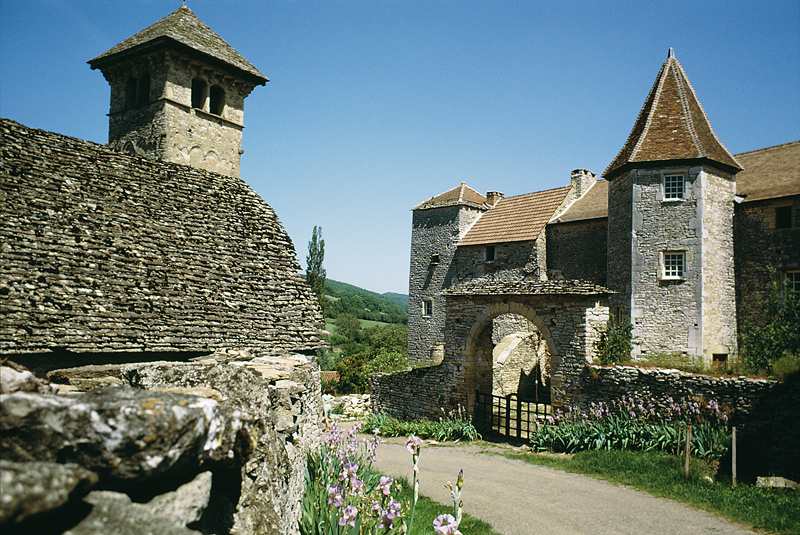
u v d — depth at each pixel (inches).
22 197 379.9
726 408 505.7
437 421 775.1
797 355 569.3
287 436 274.4
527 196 1254.9
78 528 96.2
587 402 625.9
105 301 361.4
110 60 768.3
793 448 458.3
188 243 458.9
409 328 1366.9
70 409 111.0
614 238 901.2
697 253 787.4
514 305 705.0
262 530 165.3
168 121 716.7
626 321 837.8
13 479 82.4
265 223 543.2
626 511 390.3
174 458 119.4
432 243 1336.1
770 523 349.4
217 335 403.5
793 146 888.9
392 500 208.4
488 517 382.3
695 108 876.6
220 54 769.6
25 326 311.0
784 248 778.8
